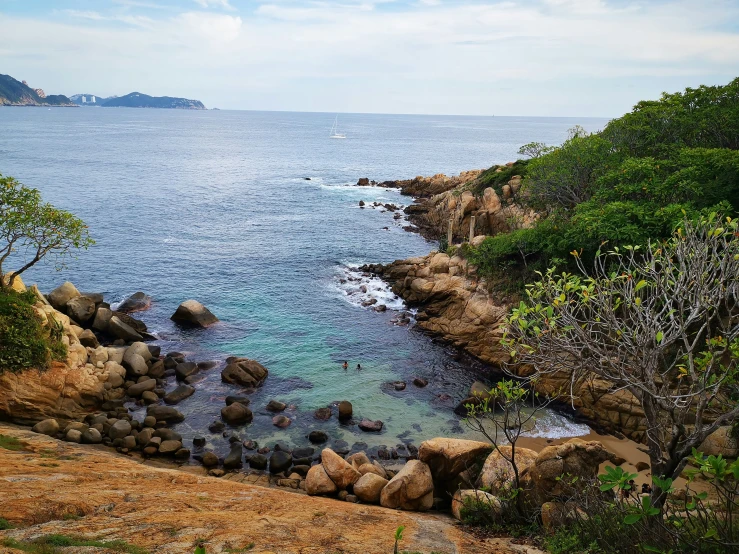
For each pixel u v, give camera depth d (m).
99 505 14.97
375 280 50.69
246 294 46.97
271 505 16.95
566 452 16.61
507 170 64.50
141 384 30.03
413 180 105.62
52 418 26.34
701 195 28.78
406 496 19.12
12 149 151.12
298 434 26.83
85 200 83.62
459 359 36.09
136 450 24.88
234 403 28.00
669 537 9.58
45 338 27.36
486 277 38.69
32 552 10.48
